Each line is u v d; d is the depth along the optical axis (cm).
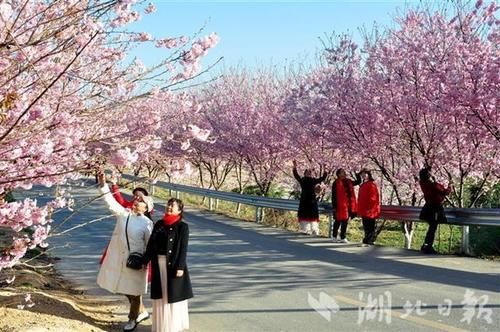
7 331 562
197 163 3034
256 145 2483
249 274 977
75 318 663
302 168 2364
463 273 968
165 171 542
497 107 1255
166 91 543
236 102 2666
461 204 1530
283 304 763
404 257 1162
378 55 1587
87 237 1487
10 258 500
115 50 579
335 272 985
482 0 1404
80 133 517
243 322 680
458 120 1418
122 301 826
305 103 1933
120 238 664
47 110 478
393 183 1642
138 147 524
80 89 512
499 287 845
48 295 751
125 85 531
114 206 675
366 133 1636
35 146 453
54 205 531
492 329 623
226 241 1417
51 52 438
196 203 2962
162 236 627
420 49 1459
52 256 1195
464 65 1285
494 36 1316
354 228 2128
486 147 1464
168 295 614
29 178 461
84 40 444
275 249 1278
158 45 616
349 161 1891
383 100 1559
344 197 1434
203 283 913
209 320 694
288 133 2117
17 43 396
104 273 665
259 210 2022
